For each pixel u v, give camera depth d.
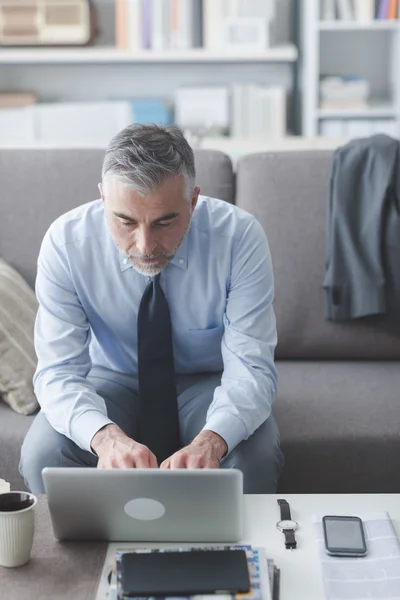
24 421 2.24
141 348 2.10
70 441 2.00
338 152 2.67
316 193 2.68
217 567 1.49
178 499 1.57
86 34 4.68
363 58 5.13
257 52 4.70
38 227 2.64
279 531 1.65
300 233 2.66
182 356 2.24
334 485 2.23
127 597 1.44
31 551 1.60
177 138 1.81
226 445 1.90
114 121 4.64
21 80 5.05
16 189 2.65
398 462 2.22
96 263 2.09
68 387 1.99
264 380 2.03
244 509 1.72
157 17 4.66
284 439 2.20
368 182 2.63
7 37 4.65
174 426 2.11
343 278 2.59
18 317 2.38
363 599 1.46
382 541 1.60
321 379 2.49
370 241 2.60
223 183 2.69
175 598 1.44
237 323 2.08
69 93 5.08
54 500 1.59
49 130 4.61
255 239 2.10
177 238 1.85
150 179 1.75
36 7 4.63
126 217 1.79
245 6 4.66
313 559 1.57
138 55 4.68
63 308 2.08
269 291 2.10
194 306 2.15
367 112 4.82
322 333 2.64
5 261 2.64
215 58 4.70
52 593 1.49
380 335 2.63
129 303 2.13
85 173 2.65
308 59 4.73
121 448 1.79
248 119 4.82
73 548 1.62
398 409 2.30
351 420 2.25
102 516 1.60
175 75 5.09
